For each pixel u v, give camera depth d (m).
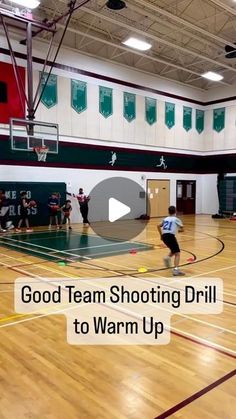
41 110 12.76
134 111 15.77
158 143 16.83
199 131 18.61
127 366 2.88
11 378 2.69
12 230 11.61
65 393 2.49
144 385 2.59
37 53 12.58
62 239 9.76
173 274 5.86
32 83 11.33
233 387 2.57
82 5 9.58
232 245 8.95
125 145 15.56
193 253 7.85
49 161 13.19
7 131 11.99
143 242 9.31
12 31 11.91
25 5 9.35
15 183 12.20
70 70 13.55
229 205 17.31
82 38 13.59
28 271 6.09
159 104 16.72
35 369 2.83
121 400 2.40
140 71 15.80
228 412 2.27
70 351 3.15
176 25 12.70
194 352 3.14
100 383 2.62
